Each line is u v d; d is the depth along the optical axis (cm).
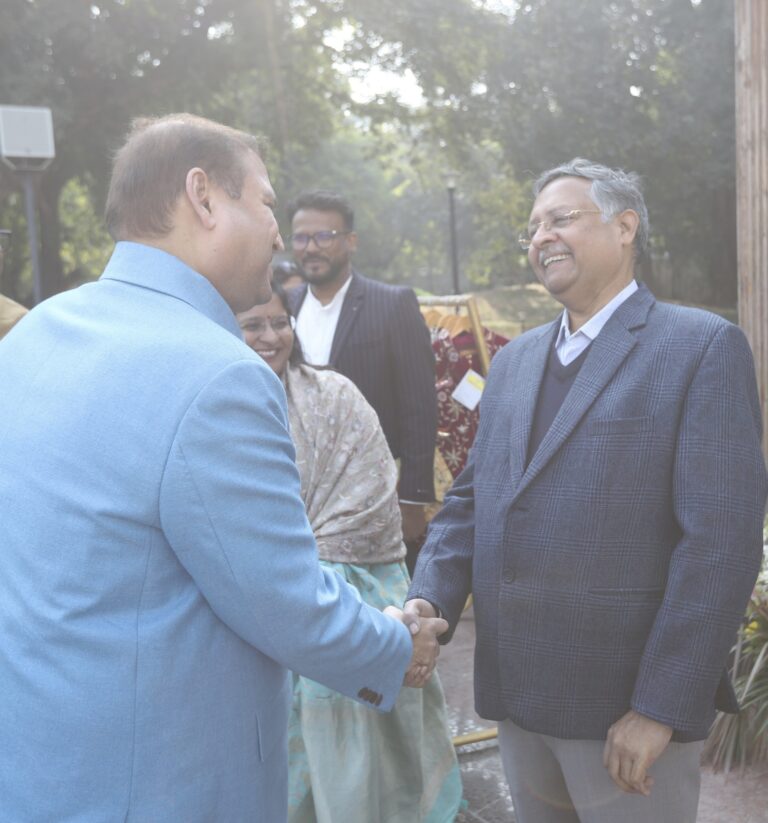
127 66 1628
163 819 124
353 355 365
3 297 280
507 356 205
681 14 1817
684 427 169
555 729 179
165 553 124
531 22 1769
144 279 135
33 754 123
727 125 1867
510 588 182
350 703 236
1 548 127
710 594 163
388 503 248
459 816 288
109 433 122
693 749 181
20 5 1473
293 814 233
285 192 1902
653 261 2366
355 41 1806
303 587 131
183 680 125
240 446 124
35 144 903
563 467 177
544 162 1769
